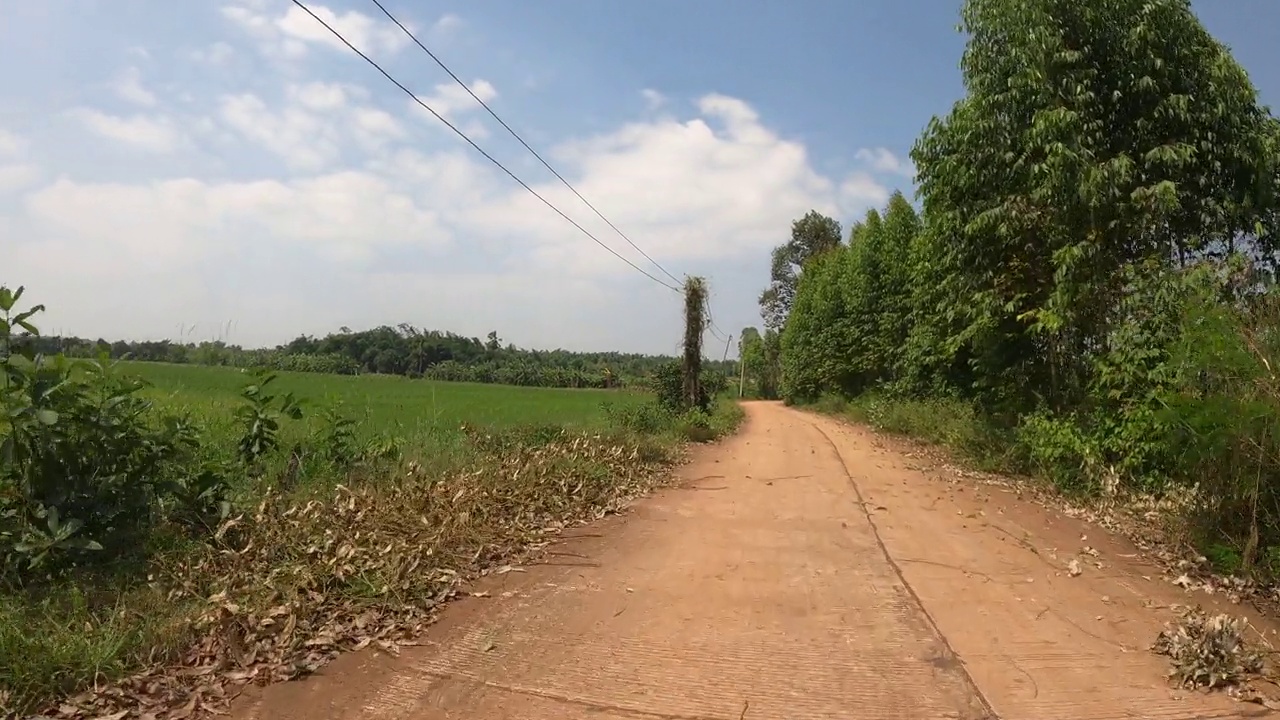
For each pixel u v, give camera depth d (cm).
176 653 423
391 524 655
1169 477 877
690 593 584
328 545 569
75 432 504
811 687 418
